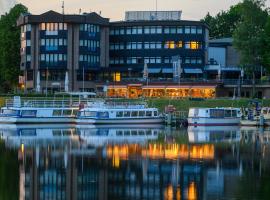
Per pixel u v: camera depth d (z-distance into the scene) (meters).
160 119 141.62
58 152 85.88
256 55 179.50
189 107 158.50
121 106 141.62
